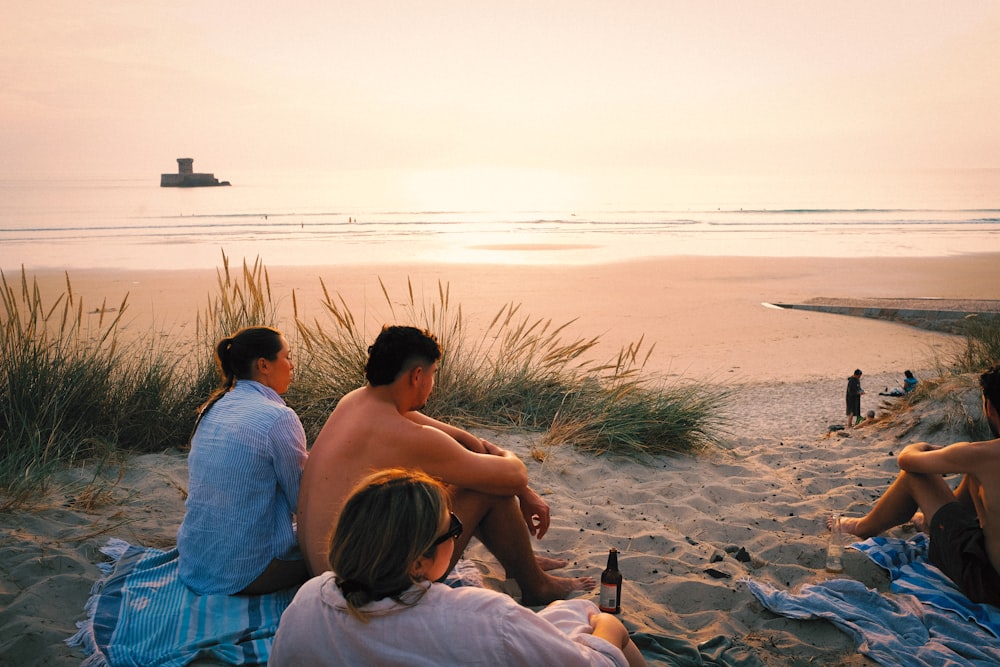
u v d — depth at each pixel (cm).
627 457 558
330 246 4928
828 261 4109
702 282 3266
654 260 4144
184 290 2772
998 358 725
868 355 1798
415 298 2662
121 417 516
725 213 9069
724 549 398
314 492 270
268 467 284
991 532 317
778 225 7069
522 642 170
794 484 518
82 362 528
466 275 3409
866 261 4109
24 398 493
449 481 284
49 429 486
